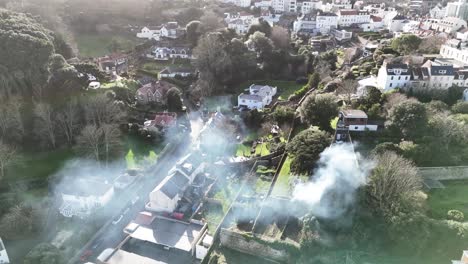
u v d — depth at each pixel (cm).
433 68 8838
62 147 8381
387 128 7350
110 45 14100
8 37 8169
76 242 5900
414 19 16950
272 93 11275
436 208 5794
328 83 10212
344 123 7612
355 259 5272
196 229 6156
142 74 12456
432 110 7456
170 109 10275
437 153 6712
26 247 5769
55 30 11762
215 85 11662
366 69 10819
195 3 19788
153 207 6681
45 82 8612
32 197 6800
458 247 5106
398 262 5203
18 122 7900
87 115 8569
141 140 8919
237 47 12556
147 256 5791
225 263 5691
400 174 5603
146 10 17838
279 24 17475
